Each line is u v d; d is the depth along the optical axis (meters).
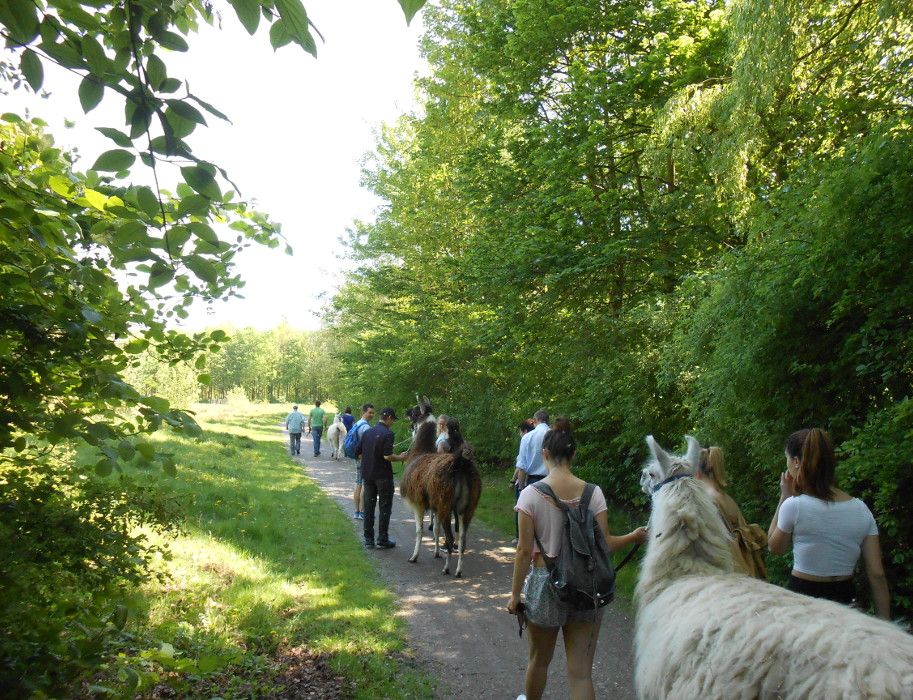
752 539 4.13
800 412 5.94
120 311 3.07
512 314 12.50
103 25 2.40
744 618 2.42
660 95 10.91
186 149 2.15
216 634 4.78
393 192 20.47
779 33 7.40
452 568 8.67
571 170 11.49
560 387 13.34
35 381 2.87
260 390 85.69
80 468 3.42
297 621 5.63
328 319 26.31
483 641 5.88
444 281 19.19
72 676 2.63
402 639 5.75
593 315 11.75
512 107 12.95
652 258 11.07
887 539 5.23
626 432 10.45
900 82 7.86
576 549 3.55
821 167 5.94
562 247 11.31
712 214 9.88
